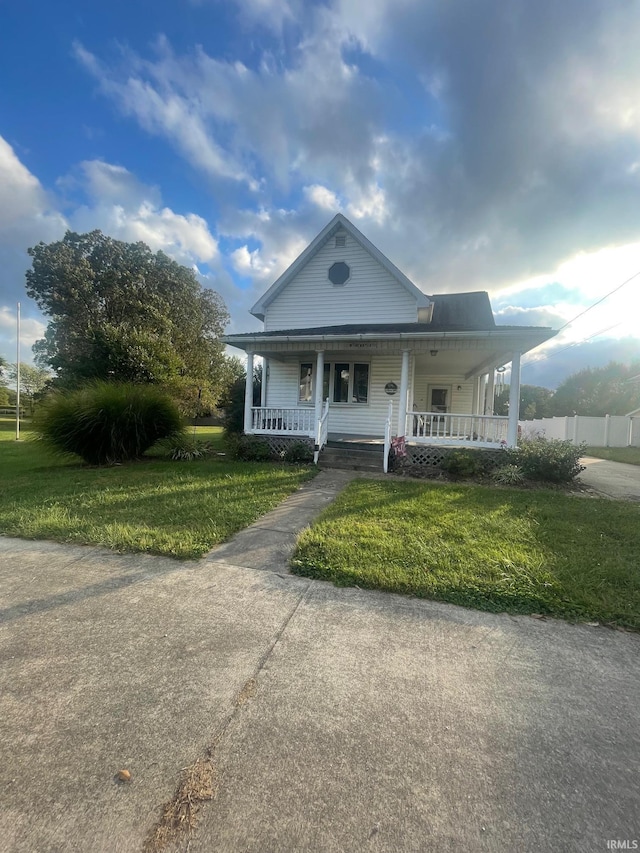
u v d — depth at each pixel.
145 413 10.25
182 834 1.29
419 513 5.27
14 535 4.29
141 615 2.70
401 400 9.73
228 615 2.72
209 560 3.69
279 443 10.51
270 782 1.48
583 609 2.84
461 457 8.62
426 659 2.28
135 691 1.96
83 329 29.42
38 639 2.40
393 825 1.33
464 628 2.62
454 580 3.23
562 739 1.72
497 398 28.27
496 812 1.39
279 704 1.89
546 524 4.89
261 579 3.29
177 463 9.76
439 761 1.59
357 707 1.88
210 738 1.68
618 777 1.54
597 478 9.30
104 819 1.34
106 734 1.70
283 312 13.29
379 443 10.35
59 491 6.41
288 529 4.63
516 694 2.00
